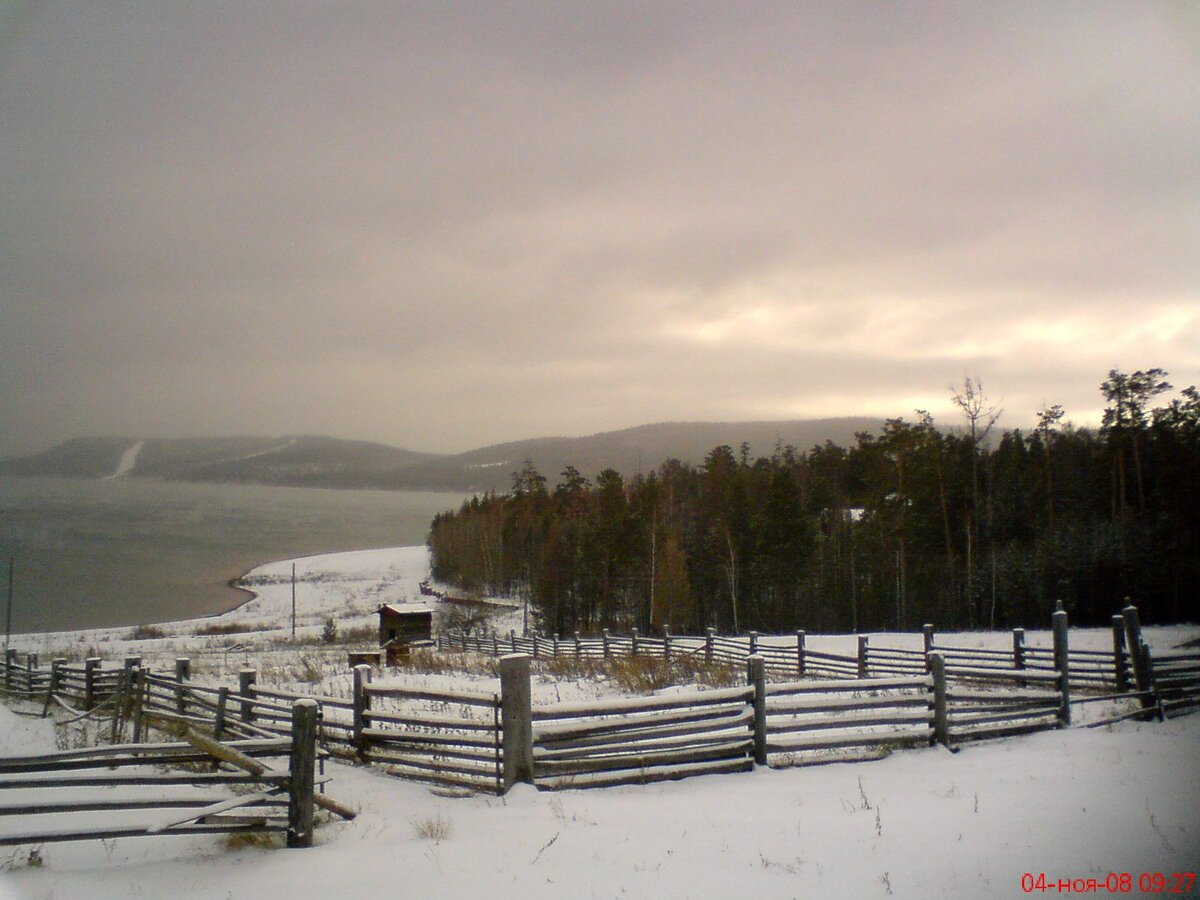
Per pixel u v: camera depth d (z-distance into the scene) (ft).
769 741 34.14
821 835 23.90
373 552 444.55
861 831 24.17
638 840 23.89
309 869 22.41
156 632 181.06
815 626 195.11
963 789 28.78
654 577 186.50
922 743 36.55
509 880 21.01
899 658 71.20
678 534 211.82
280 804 25.16
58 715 61.26
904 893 19.29
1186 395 156.97
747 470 239.71
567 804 27.94
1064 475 185.68
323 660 92.63
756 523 192.54
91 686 60.03
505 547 287.69
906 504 181.16
